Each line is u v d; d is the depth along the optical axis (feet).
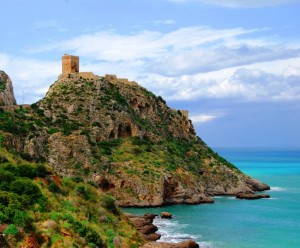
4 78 518.37
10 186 188.14
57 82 563.07
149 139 533.96
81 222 195.11
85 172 435.94
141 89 604.90
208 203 446.19
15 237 155.94
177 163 499.51
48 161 431.02
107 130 504.02
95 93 540.93
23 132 429.79
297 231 310.65
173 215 374.02
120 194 429.79
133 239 231.50
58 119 497.87
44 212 184.14
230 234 299.38
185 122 635.25
